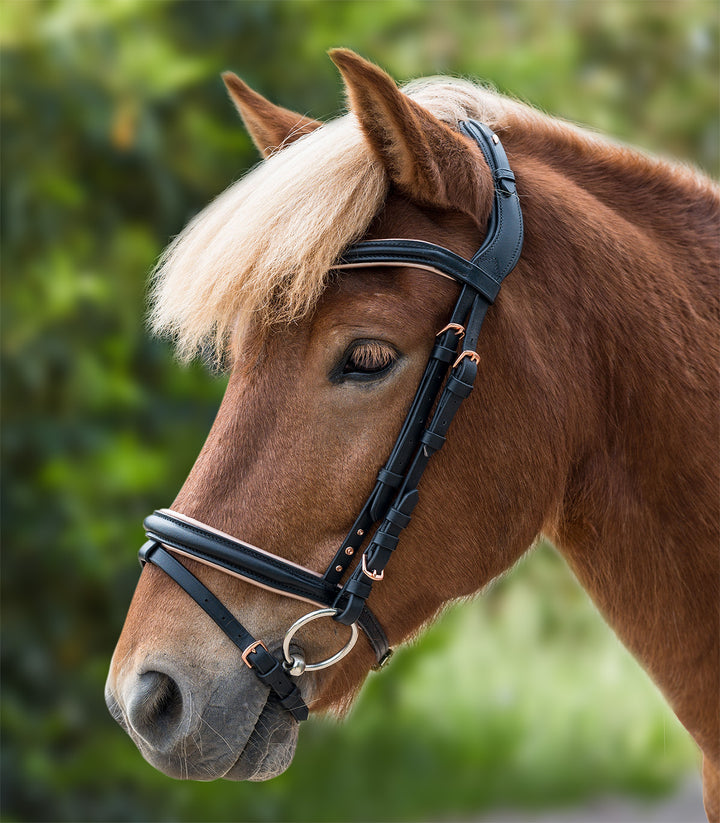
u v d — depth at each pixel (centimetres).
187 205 535
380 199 208
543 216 223
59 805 526
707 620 227
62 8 464
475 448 212
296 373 204
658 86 738
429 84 252
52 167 487
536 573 698
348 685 219
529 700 784
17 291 474
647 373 223
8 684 522
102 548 492
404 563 213
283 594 204
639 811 635
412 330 204
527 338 214
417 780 664
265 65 547
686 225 239
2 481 500
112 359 501
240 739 203
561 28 684
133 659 205
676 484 223
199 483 208
